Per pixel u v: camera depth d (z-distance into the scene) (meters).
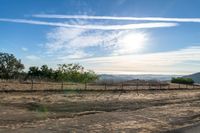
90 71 97.38
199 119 24.97
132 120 22.88
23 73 101.62
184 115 26.80
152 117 24.98
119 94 52.22
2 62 98.38
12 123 20.27
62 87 53.75
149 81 99.25
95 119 22.58
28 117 23.39
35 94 42.94
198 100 45.94
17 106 30.36
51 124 19.70
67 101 37.47
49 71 98.69
